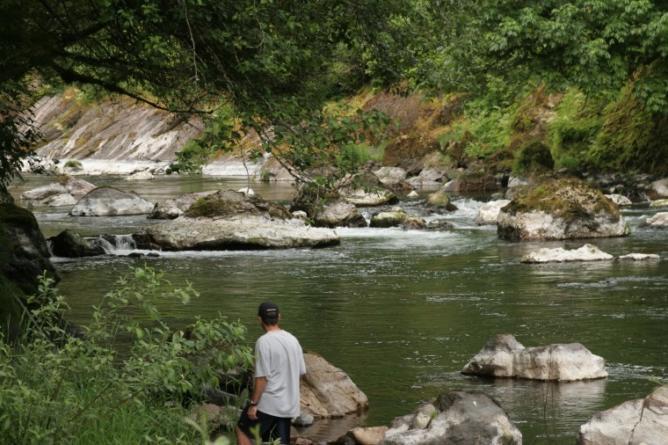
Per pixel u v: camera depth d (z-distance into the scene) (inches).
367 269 946.7
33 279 660.1
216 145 493.0
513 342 534.3
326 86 538.6
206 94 534.0
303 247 1130.7
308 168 504.7
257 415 350.0
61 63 630.5
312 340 623.2
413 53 587.8
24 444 310.3
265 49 482.6
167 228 1142.3
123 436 330.0
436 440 375.6
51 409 323.9
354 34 547.2
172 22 493.0
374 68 572.4
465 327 655.1
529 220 1162.6
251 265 987.3
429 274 906.1
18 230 802.2
